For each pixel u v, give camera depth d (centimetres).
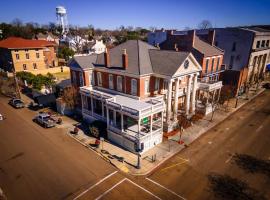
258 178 1998
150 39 8738
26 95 4784
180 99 3450
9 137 2855
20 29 12231
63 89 3828
